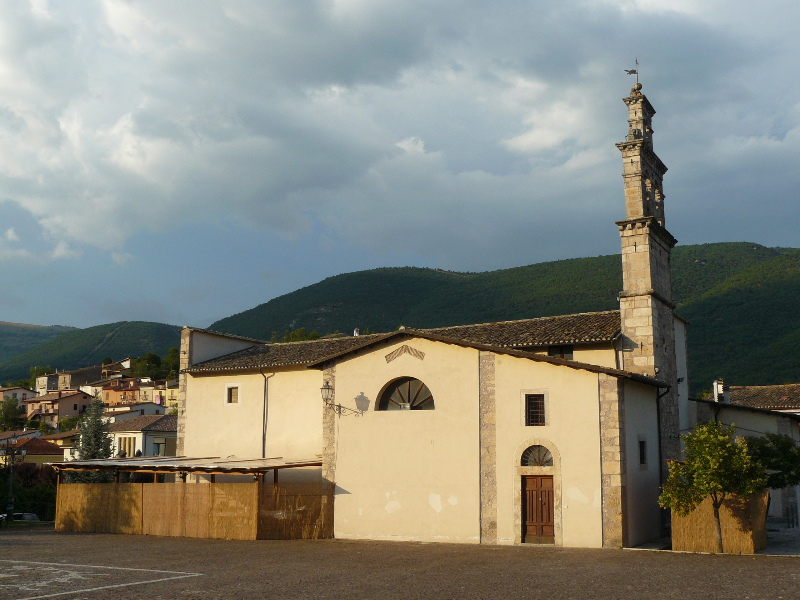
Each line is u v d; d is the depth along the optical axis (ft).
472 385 88.74
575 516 80.89
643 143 100.32
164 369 500.74
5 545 83.92
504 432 86.02
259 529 91.04
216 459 108.47
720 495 74.18
